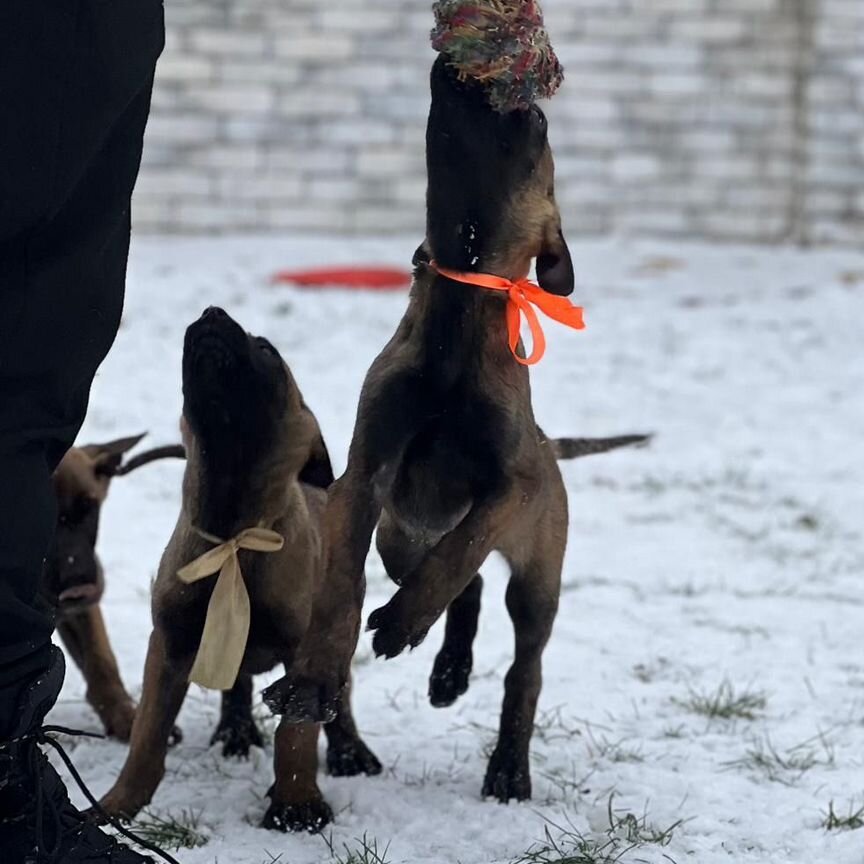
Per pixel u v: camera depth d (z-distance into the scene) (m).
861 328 11.60
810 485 7.68
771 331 11.50
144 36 2.88
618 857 3.41
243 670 3.82
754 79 15.34
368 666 4.96
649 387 9.81
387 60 15.19
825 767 4.11
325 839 3.51
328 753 4.06
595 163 15.41
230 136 15.18
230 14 15.05
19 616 2.83
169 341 10.43
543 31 3.31
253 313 11.34
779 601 5.79
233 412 3.48
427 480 3.59
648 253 14.80
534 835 3.57
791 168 15.46
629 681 4.88
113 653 4.56
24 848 2.92
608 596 5.79
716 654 5.15
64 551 4.16
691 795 3.88
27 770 2.92
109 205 2.91
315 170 15.28
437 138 3.41
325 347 10.41
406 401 3.47
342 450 7.70
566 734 4.38
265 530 3.56
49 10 2.72
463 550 3.36
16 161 2.73
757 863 3.44
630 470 7.88
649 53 15.27
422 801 3.83
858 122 15.16
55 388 2.86
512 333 3.49
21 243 2.78
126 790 3.64
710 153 15.42
